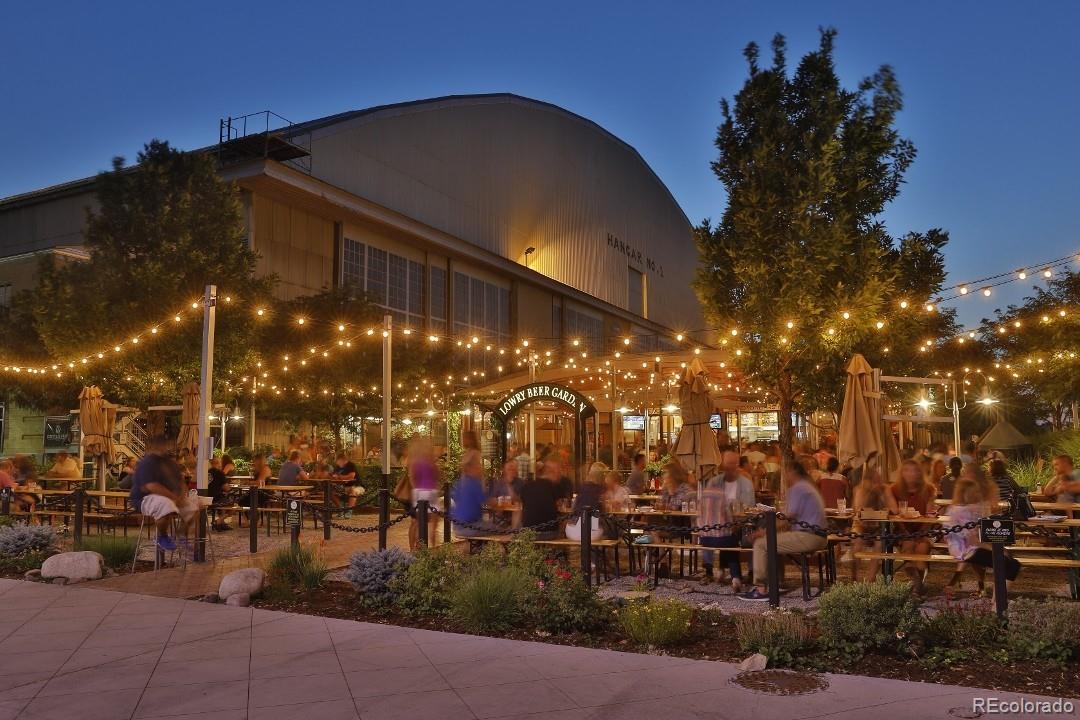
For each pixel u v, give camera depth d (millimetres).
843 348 14453
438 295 42562
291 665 6523
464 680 6078
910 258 15578
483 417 30328
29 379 23797
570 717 5254
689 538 11508
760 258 14688
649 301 73062
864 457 11539
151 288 21219
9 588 9992
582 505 10828
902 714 5227
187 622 8086
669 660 6598
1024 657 6414
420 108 42844
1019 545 10383
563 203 58781
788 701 5508
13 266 29344
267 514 16078
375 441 36281
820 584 9820
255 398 28719
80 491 13078
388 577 8961
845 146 14859
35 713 5434
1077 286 26719
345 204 34000
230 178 30094
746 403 25109
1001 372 33875
